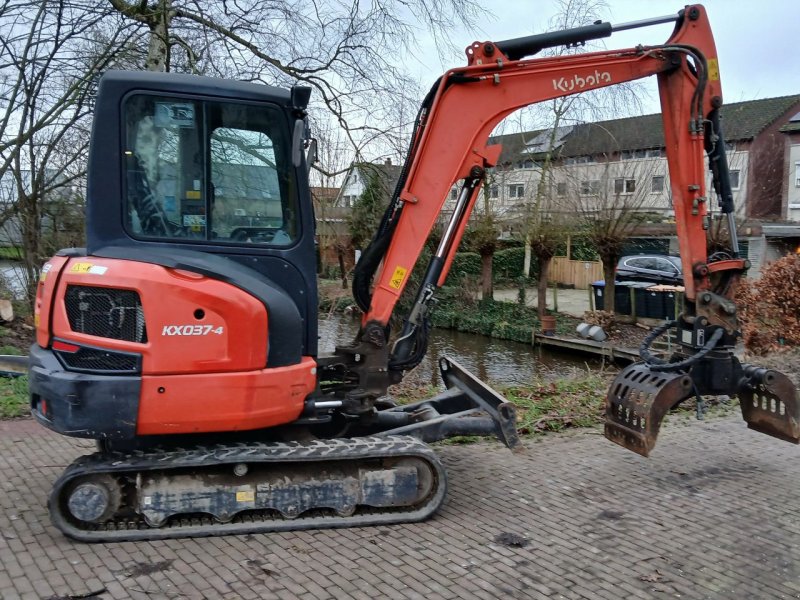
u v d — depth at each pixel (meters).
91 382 3.95
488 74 5.03
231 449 4.39
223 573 3.83
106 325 4.03
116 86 4.20
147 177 4.27
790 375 9.08
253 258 4.45
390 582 3.79
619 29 5.25
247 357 4.15
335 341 13.66
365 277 5.16
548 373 15.38
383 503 4.58
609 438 5.46
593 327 17.75
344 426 5.34
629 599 3.67
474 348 18.83
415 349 5.23
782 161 31.89
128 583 3.68
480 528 4.54
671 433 6.90
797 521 4.73
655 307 19.34
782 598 3.71
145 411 4.02
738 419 7.45
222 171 4.39
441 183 5.04
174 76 4.29
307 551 4.14
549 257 20.41
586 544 4.33
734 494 5.23
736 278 5.50
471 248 23.52
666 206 22.44
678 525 4.65
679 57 5.30
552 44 5.19
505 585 3.79
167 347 4.02
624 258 22.05
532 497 5.12
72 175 12.59
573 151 22.20
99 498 4.18
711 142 5.49
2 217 12.65
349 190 14.19
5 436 6.33
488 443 6.50
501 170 22.55
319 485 4.48
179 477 4.32
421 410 5.62
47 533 4.28
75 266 4.09
